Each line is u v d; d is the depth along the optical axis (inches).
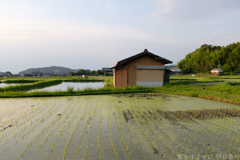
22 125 200.2
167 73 685.9
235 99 334.6
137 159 125.0
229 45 2153.1
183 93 441.1
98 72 2503.7
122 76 611.5
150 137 164.2
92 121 215.0
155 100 367.2
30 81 1346.0
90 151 137.6
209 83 752.3
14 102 343.9
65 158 126.8
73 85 983.6
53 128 189.9
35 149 141.7
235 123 206.7
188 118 227.1
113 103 332.2
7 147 145.6
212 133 174.7
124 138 162.2
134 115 241.8
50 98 397.4
